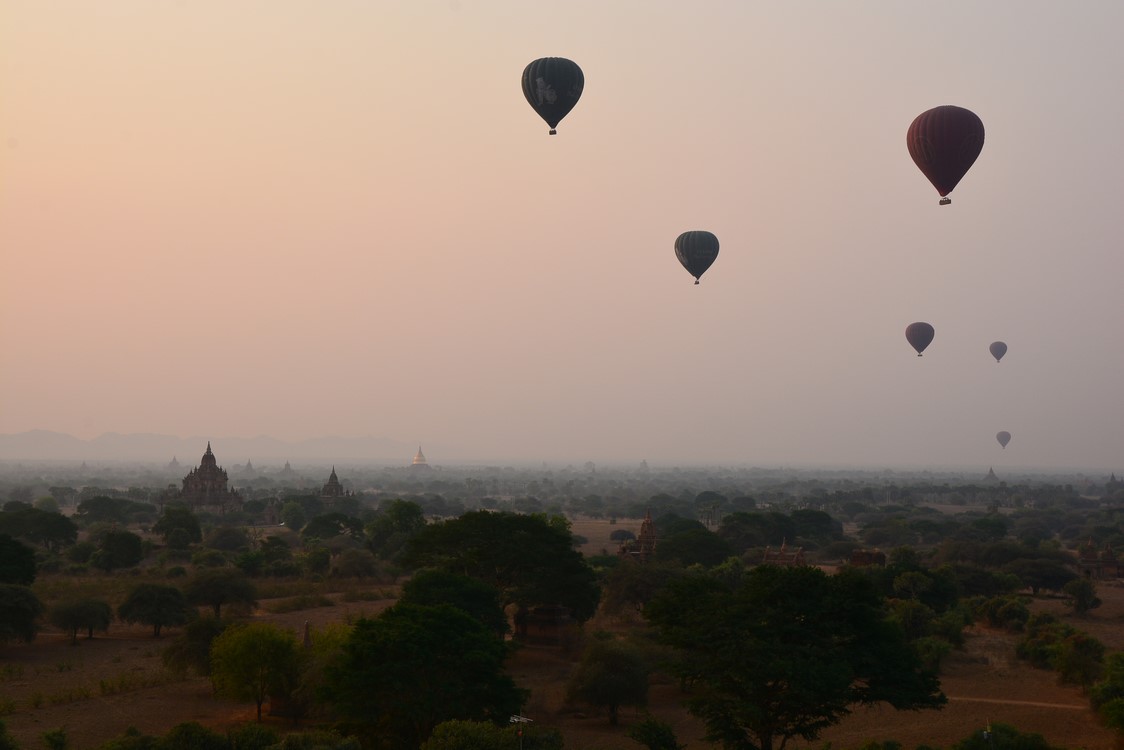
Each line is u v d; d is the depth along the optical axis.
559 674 63.44
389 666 40.38
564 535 73.81
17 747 43.12
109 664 65.50
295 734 39.50
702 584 42.12
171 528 144.12
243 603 83.81
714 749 46.94
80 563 122.31
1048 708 56.59
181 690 58.06
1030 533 184.12
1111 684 53.34
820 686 34.81
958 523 179.88
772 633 37.84
